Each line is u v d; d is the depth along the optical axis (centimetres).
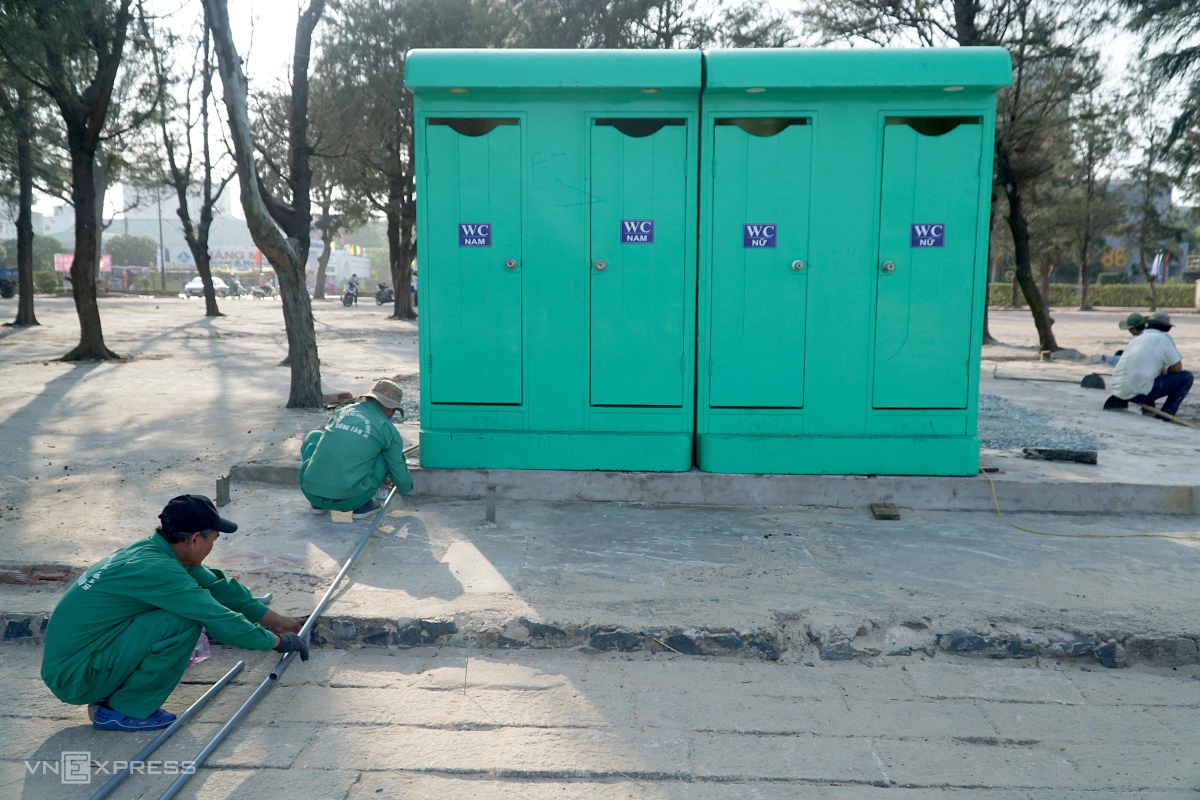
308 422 1002
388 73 1839
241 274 7562
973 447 644
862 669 413
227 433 929
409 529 587
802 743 348
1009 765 334
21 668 407
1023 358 1911
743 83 603
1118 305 5500
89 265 1605
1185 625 429
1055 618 438
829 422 654
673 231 644
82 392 1221
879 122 622
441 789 314
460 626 430
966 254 632
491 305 656
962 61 598
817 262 638
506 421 668
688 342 654
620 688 392
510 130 638
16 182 2392
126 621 348
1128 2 1541
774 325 646
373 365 1639
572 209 644
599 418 664
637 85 612
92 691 347
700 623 430
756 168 631
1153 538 579
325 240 3578
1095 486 638
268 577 483
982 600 464
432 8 1864
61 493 666
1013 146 1792
